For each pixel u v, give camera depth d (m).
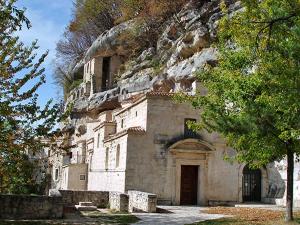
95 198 28.56
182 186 31.80
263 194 32.69
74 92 71.81
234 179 32.25
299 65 15.78
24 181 20.00
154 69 53.34
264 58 16.48
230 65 18.53
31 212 21.08
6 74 17.44
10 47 17.47
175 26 52.91
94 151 43.94
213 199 31.69
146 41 61.59
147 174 30.77
